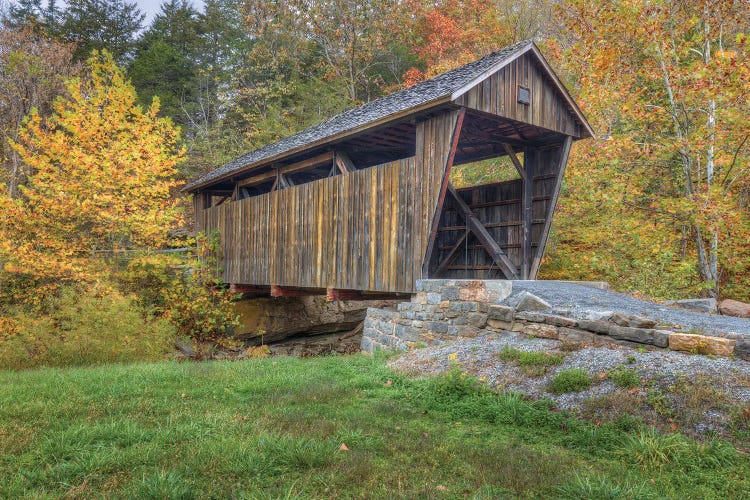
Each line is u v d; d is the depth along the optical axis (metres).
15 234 12.84
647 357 4.93
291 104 27.36
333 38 27.48
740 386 4.15
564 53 12.61
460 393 5.10
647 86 12.08
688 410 3.96
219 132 25.11
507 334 6.78
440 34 23.95
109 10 32.28
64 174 13.13
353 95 26.55
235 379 5.96
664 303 8.59
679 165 12.27
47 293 13.00
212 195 17.25
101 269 13.12
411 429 4.10
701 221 9.97
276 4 27.69
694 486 3.07
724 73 8.92
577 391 4.63
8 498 2.72
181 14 33.09
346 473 3.11
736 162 10.62
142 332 10.45
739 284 12.23
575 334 5.99
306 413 4.42
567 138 9.49
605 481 3.05
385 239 8.91
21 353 9.10
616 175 11.41
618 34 11.11
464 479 3.15
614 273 11.65
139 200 13.71
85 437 3.66
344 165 10.16
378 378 5.96
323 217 10.73
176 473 3.01
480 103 7.76
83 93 14.98
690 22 10.31
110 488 2.87
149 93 28.39
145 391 5.32
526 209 10.05
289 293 12.92
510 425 4.27
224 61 31.05
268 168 13.38
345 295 10.88
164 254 14.61
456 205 11.46
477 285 7.25
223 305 14.49
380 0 25.97
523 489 3.00
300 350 14.98
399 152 11.83
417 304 8.18
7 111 16.05
